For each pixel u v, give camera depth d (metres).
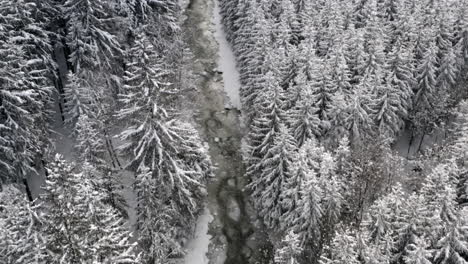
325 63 43.06
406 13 52.19
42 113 39.47
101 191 30.89
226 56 63.16
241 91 55.81
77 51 41.75
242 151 50.34
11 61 33.31
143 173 30.66
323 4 56.50
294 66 45.66
